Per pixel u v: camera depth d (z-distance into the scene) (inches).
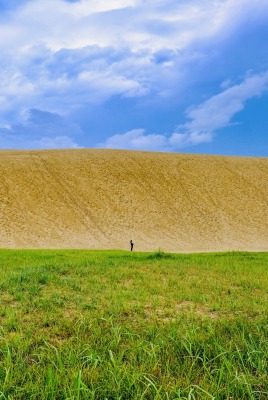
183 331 290.0
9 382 200.7
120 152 3393.2
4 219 2124.8
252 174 3169.3
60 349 238.5
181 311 370.9
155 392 196.9
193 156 3481.8
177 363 233.0
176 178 2962.6
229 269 659.4
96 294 424.2
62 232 2111.2
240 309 379.9
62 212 2327.8
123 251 1078.4
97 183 2721.5
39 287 443.8
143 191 2726.4
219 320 323.9
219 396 196.4
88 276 548.7
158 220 2426.2
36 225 2137.1
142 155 3344.0
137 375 205.3
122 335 282.7
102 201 2534.5
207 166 3225.9
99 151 3388.3
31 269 563.2
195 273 614.9
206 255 949.2
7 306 361.4
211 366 231.1
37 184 2561.5
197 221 2474.2
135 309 363.3
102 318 304.5
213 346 258.8
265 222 2544.3
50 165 2874.0
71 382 200.8
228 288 483.8
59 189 2566.4
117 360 229.5
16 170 2689.5
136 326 310.7
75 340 271.7
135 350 245.9
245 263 762.8
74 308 369.1
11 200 2330.2
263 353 243.4
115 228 2263.8
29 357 241.6
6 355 235.3
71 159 3046.3
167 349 251.6
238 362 232.7
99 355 240.4
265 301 409.1
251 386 205.6
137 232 2251.5
